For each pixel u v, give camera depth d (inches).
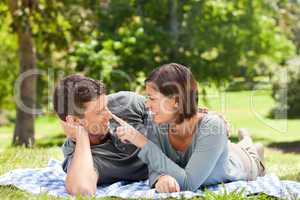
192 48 656.4
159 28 659.4
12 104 967.6
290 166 251.4
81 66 566.9
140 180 174.7
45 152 260.8
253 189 150.6
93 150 165.8
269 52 716.7
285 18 1003.3
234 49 671.1
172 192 150.2
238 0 695.7
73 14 530.0
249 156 173.5
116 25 660.7
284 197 145.0
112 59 577.9
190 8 668.7
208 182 159.8
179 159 161.8
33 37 522.0
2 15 535.2
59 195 149.6
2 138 746.2
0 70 871.7
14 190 157.1
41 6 502.3
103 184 171.2
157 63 641.6
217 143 153.7
